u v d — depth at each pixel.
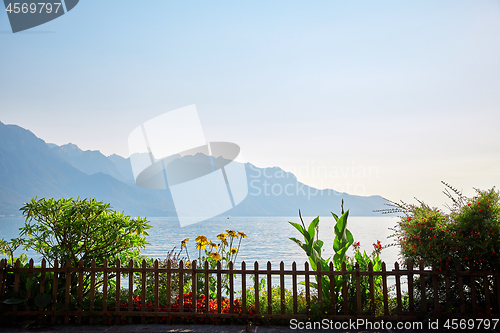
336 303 5.53
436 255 5.04
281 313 5.23
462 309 4.93
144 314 5.32
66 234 5.87
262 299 5.80
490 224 4.80
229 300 5.89
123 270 5.41
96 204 5.91
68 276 5.36
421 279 5.11
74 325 5.26
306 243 6.12
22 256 6.32
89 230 5.90
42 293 5.31
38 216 5.79
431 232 5.12
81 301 5.36
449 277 5.14
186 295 5.81
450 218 5.29
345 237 6.37
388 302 5.66
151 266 6.22
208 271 5.38
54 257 5.97
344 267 5.27
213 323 5.29
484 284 4.91
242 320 5.27
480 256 4.95
